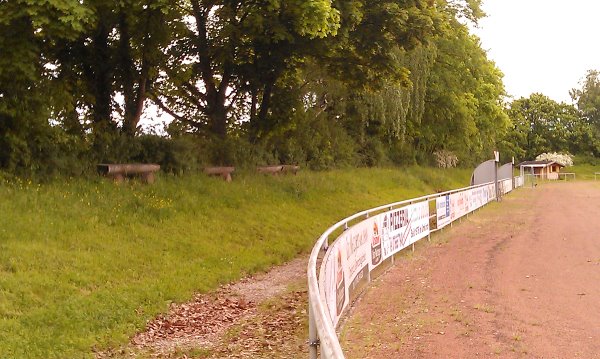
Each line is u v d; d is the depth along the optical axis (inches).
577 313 331.0
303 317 358.6
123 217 541.0
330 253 288.5
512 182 1994.3
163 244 512.1
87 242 459.2
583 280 422.9
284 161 1178.0
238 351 298.4
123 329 326.3
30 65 538.6
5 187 500.7
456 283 426.3
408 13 791.1
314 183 1011.9
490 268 484.4
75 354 285.6
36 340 289.0
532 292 387.5
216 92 893.8
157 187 654.5
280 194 851.4
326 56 854.5
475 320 322.0
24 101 544.4
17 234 429.1
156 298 385.1
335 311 302.0
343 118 1583.4
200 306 394.6
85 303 346.9
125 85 749.9
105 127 693.3
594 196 1584.6
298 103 995.3
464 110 1915.6
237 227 635.5
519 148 3907.5
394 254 546.3
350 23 735.1
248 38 766.5
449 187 1809.8
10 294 335.6
